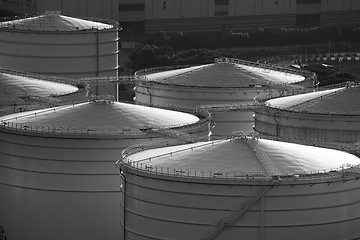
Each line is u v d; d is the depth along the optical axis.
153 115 111.75
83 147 106.12
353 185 90.06
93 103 111.69
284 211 87.50
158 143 102.25
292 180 87.19
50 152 107.31
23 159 109.06
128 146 105.69
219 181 87.31
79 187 106.94
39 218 109.00
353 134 113.62
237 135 94.69
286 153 92.25
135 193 92.75
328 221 88.94
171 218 89.81
